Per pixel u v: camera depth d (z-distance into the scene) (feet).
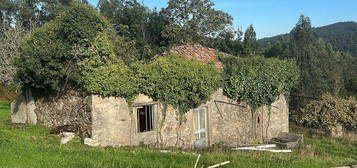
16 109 68.69
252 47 155.33
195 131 60.23
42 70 54.13
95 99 50.65
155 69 55.01
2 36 128.98
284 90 72.18
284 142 66.18
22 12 178.70
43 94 62.44
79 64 51.19
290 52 132.67
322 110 82.17
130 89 52.60
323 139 73.41
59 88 55.57
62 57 53.62
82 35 51.42
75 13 52.26
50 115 61.00
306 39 149.59
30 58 54.49
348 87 150.30
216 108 62.23
